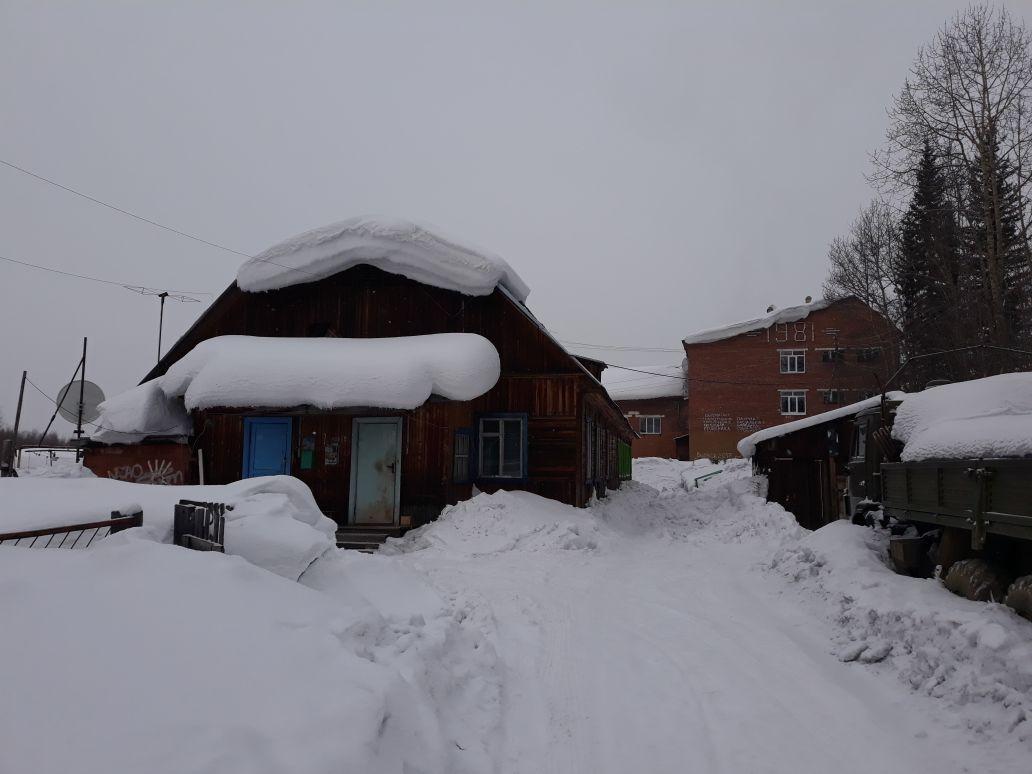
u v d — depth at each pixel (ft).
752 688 17.40
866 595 22.80
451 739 13.43
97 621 11.40
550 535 40.47
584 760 13.83
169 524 20.22
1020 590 17.97
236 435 49.01
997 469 19.49
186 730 9.00
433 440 46.47
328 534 24.66
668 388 148.15
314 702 10.51
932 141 78.84
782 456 65.46
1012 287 74.95
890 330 105.60
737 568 34.83
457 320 53.01
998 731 13.91
